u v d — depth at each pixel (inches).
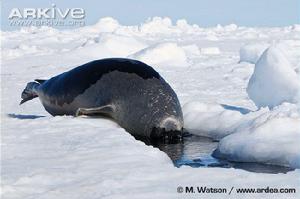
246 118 1072.2
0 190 545.6
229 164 841.5
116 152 743.7
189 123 1163.9
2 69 2704.2
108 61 1198.9
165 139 1064.8
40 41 6127.0
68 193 535.8
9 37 6796.3
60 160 700.0
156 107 1089.4
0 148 797.9
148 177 591.2
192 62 3006.9
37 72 2508.6
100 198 512.7
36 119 1090.7
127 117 1110.4
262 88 1237.1
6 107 1460.4
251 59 2817.4
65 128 978.1
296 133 869.2
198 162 864.9
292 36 6707.7
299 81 1184.8
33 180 590.9
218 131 1086.4
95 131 940.6
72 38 6550.2
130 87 1127.0
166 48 3014.3
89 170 635.5
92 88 1164.5
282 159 813.2
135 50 3590.1
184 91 1708.9
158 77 1146.7
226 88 1787.6
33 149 787.4
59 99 1230.3
